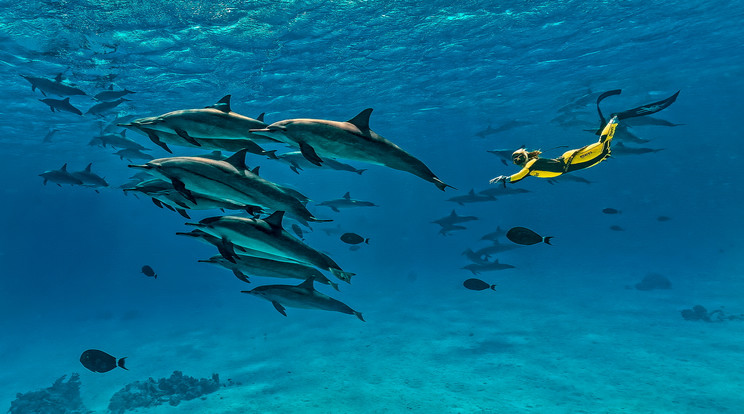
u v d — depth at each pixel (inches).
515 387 456.1
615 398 404.2
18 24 492.1
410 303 1037.2
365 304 1072.2
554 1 598.2
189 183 149.1
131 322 1279.5
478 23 644.1
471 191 720.3
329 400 464.1
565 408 393.7
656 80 1189.1
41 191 3024.1
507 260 1729.8
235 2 493.0
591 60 910.4
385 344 679.7
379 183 3814.0
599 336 613.9
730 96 1710.1
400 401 444.5
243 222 155.9
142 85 740.0
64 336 1170.0
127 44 566.6
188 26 534.9
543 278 1252.5
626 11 663.8
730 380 417.4
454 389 465.4
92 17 486.6
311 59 712.4
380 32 633.6
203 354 772.0
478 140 2156.7
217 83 775.7
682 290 892.6
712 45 925.2
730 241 1668.3
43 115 894.4
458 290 1165.1
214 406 484.7
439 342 663.8
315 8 532.7
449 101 1154.0
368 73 829.8
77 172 490.0
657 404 382.3
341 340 731.4
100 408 536.4
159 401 517.0
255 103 938.7
